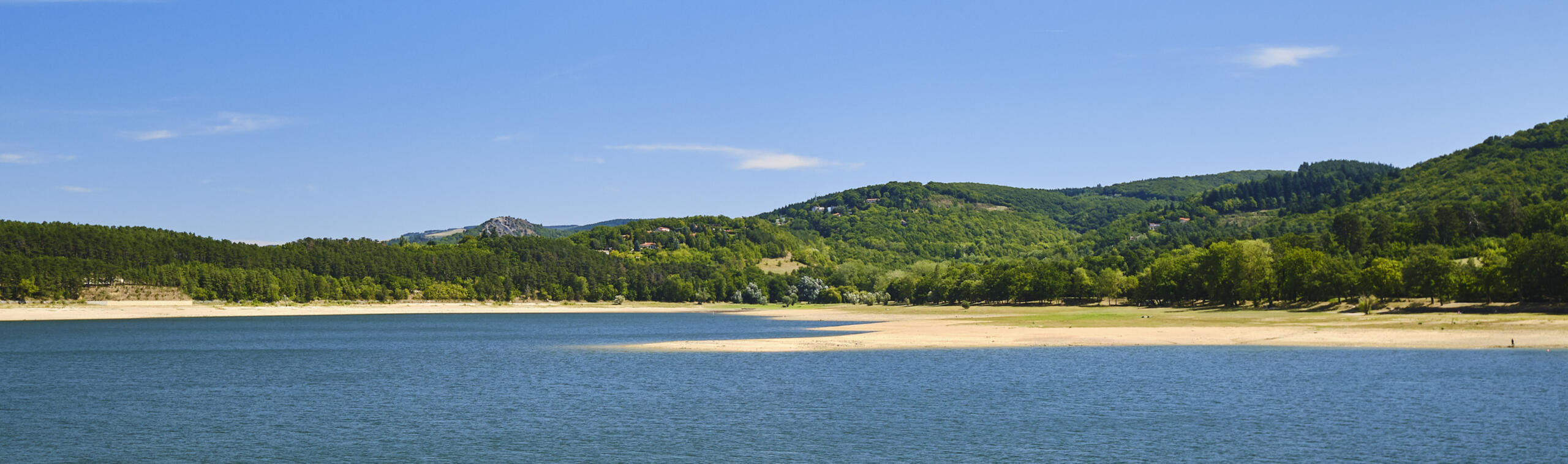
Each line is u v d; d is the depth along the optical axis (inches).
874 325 5654.5
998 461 1632.6
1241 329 4343.0
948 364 2977.4
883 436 1834.4
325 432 1939.0
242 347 4357.8
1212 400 2192.4
